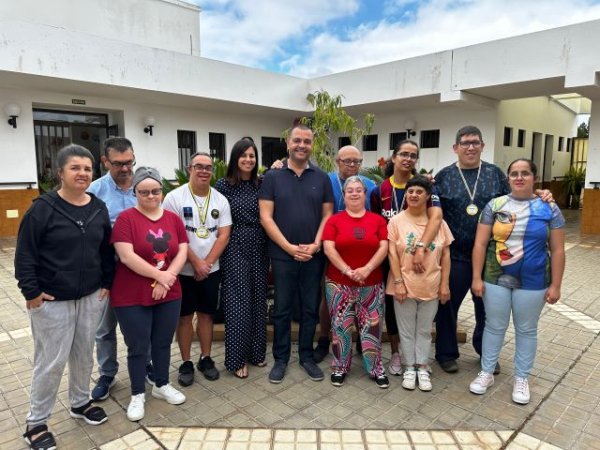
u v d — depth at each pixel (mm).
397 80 10570
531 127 13891
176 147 11734
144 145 11078
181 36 14297
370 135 13648
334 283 3156
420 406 2889
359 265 3064
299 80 12344
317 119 7762
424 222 3031
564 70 7992
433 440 2523
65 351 2443
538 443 2496
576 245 8609
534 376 3287
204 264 3061
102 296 2602
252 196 3328
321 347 3689
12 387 3150
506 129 12469
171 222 2816
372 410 2842
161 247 2686
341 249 3070
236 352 3248
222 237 3150
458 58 9453
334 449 2443
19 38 7629
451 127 11789
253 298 3404
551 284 2859
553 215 2795
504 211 2855
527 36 8422
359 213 3113
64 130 10281
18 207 9148
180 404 2906
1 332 4145
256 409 2855
